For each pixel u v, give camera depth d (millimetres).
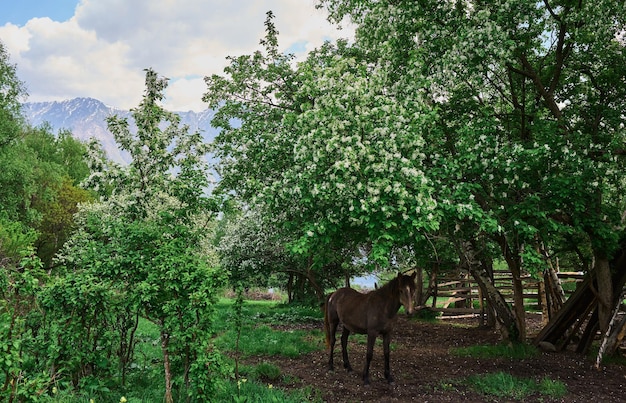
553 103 10422
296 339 12375
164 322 5887
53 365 5910
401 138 7699
